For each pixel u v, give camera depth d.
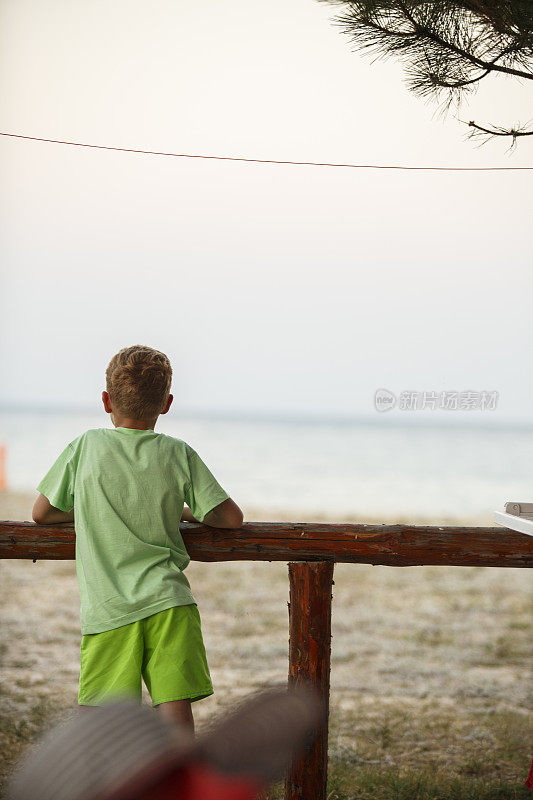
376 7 4.45
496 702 9.02
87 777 0.75
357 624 14.34
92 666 3.77
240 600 15.59
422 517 39.03
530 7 4.30
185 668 3.76
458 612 15.56
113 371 4.19
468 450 62.81
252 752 0.81
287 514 37.97
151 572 3.90
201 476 4.19
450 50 4.55
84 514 3.96
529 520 4.00
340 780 5.70
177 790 0.77
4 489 39.06
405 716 8.02
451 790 5.62
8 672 9.52
